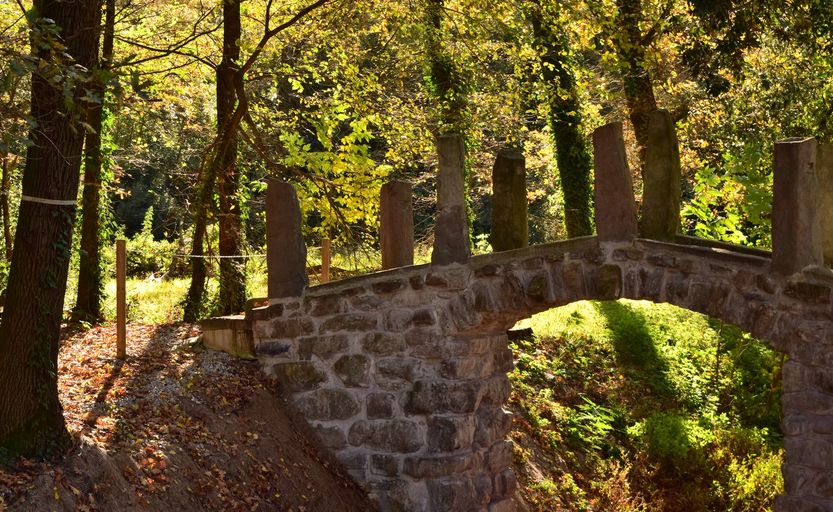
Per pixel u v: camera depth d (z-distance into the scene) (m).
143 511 7.30
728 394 15.27
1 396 6.98
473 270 9.30
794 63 16.58
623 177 8.63
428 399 9.50
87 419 8.16
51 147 7.05
